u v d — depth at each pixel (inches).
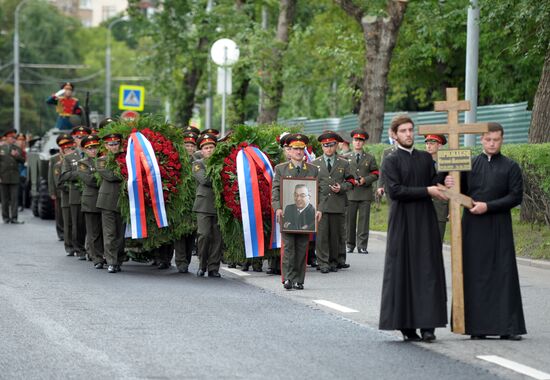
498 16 1173.7
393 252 562.9
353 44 1787.6
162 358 506.0
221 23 1918.1
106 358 504.7
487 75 1819.6
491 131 571.8
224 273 877.2
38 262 941.2
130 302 689.6
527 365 499.2
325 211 893.2
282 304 692.1
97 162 873.5
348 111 2488.9
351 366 492.4
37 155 1598.2
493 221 570.9
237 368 485.1
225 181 846.5
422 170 570.6
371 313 656.4
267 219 857.5
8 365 487.8
